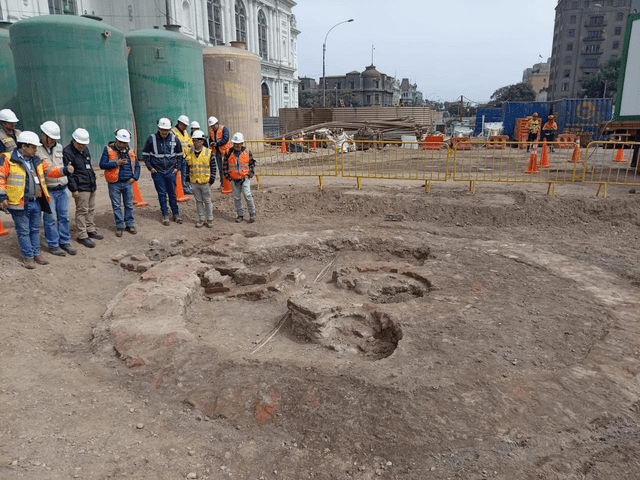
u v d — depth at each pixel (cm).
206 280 681
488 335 468
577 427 337
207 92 1936
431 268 677
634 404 362
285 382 395
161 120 857
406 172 1454
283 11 5250
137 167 848
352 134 2519
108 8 3253
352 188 1161
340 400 369
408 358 430
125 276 698
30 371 441
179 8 3350
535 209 967
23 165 610
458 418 344
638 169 1275
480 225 943
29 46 1391
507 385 385
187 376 422
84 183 748
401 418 345
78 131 724
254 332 554
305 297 560
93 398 396
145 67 1678
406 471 300
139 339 475
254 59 1986
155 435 348
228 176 934
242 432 350
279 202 1098
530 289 594
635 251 756
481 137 3191
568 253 750
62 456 323
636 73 1218
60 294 621
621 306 542
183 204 1056
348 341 518
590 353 434
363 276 671
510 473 296
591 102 2512
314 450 325
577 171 1357
